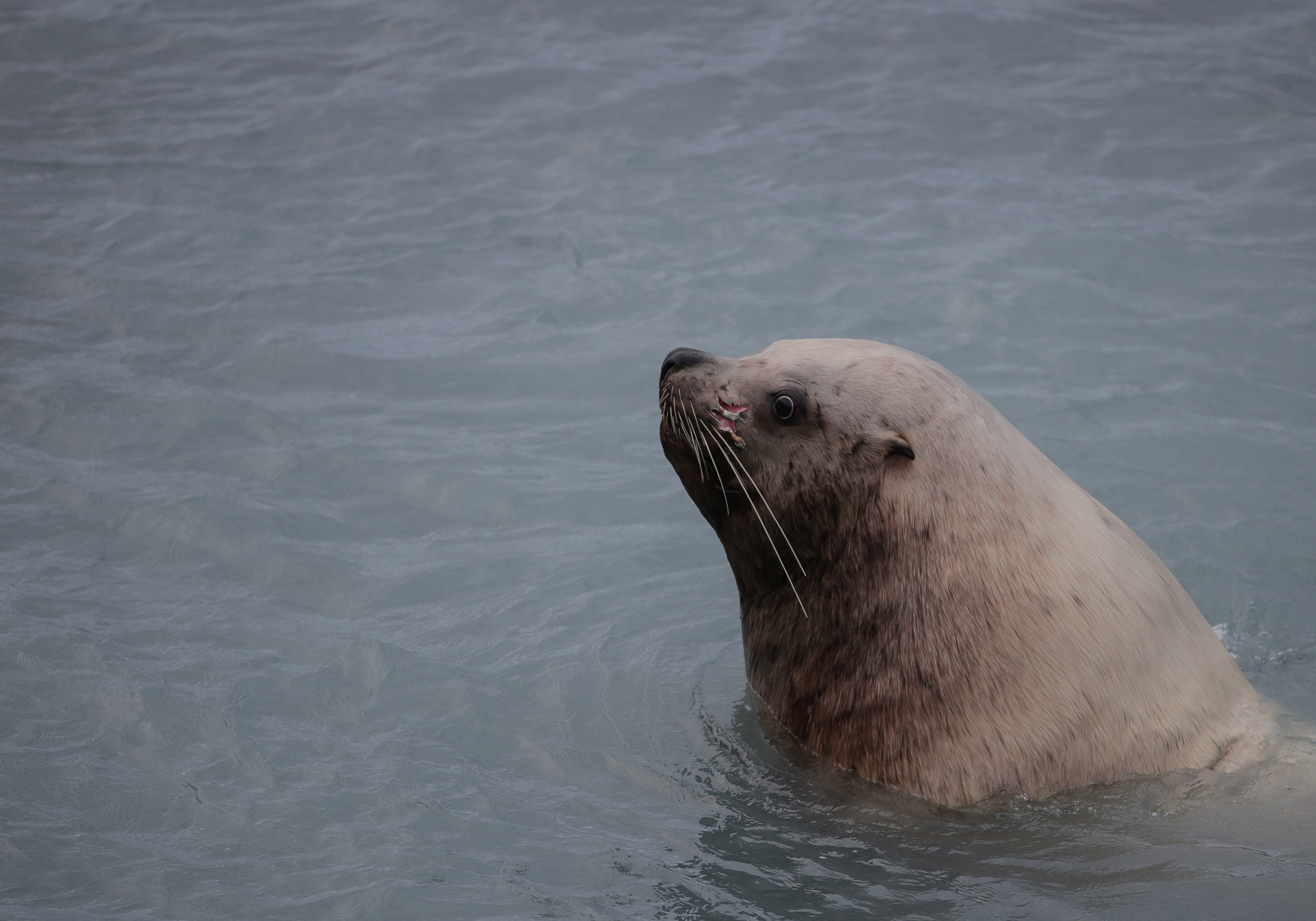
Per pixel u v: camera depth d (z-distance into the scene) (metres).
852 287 34.16
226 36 51.69
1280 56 50.16
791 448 17.47
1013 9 55.09
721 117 45.47
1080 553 16.88
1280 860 14.97
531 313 33.19
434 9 54.59
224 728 18.25
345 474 26.33
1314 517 24.36
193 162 41.69
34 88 46.72
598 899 14.99
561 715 19.08
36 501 24.81
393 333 32.28
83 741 17.80
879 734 17.09
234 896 14.79
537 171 41.53
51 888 14.79
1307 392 28.98
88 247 36.22
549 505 25.45
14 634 20.47
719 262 35.75
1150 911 14.38
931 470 17.00
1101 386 29.25
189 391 29.36
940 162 42.19
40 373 29.77
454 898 14.91
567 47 51.25
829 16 54.38
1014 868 15.42
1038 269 35.09
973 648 16.59
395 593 22.39
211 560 23.17
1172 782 16.44
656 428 28.36
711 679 20.14
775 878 15.45
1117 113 45.53
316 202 39.34
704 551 24.03
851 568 17.47
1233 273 34.75
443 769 17.59
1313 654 20.44
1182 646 17.28
